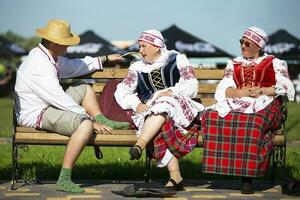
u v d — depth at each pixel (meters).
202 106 13.09
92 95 13.48
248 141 12.39
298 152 20.33
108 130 12.71
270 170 15.37
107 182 13.90
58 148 21.34
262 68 13.15
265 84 13.13
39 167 15.63
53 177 14.58
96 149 13.12
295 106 57.16
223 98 13.20
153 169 15.38
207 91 14.26
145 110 12.81
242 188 12.66
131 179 14.54
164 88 13.20
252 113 12.54
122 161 17.22
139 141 12.30
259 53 13.45
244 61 13.41
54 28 12.92
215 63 55.19
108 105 13.78
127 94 13.29
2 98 72.38
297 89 64.94
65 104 12.68
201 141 12.84
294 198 12.19
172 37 53.66
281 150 13.25
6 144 23.47
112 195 12.23
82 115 12.58
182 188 12.86
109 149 20.98
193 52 52.97
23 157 17.86
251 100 12.73
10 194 12.28
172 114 12.48
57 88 12.74
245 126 12.44
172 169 12.63
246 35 13.27
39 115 12.76
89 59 13.95
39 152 19.53
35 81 12.77
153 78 13.22
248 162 12.34
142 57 13.45
